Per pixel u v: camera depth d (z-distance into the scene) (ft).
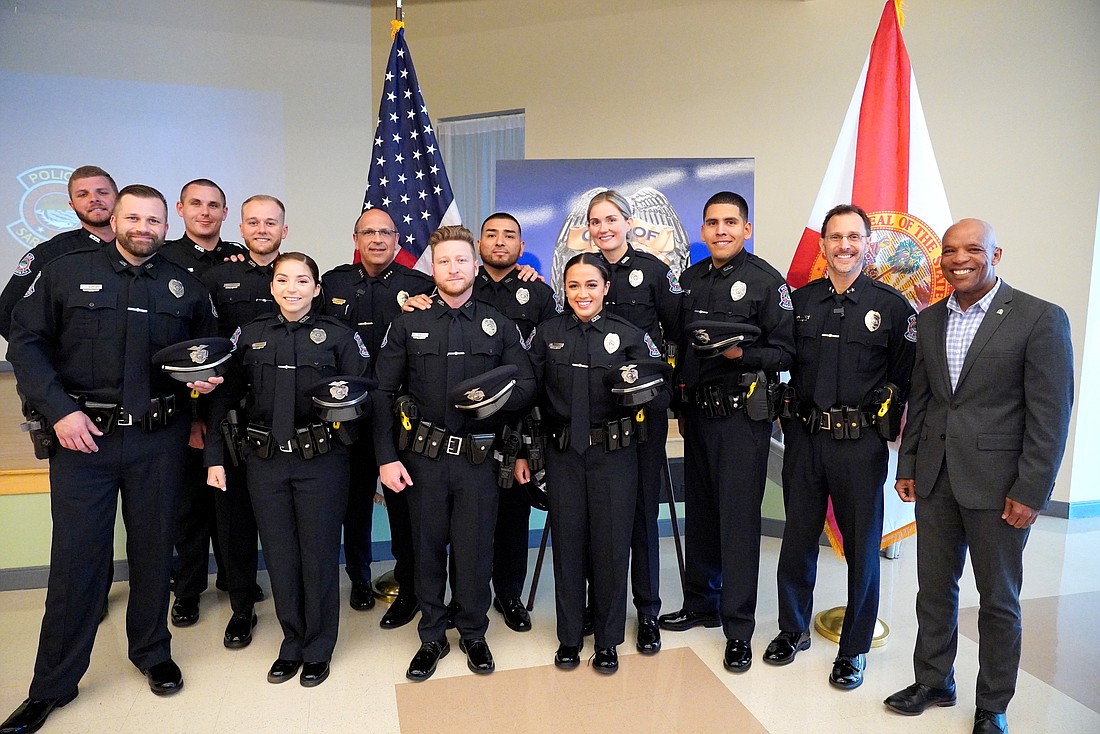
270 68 20.63
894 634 9.30
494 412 7.46
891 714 7.48
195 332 7.98
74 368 7.14
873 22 14.79
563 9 17.67
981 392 6.81
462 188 19.33
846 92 15.14
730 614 8.39
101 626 9.24
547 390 8.07
